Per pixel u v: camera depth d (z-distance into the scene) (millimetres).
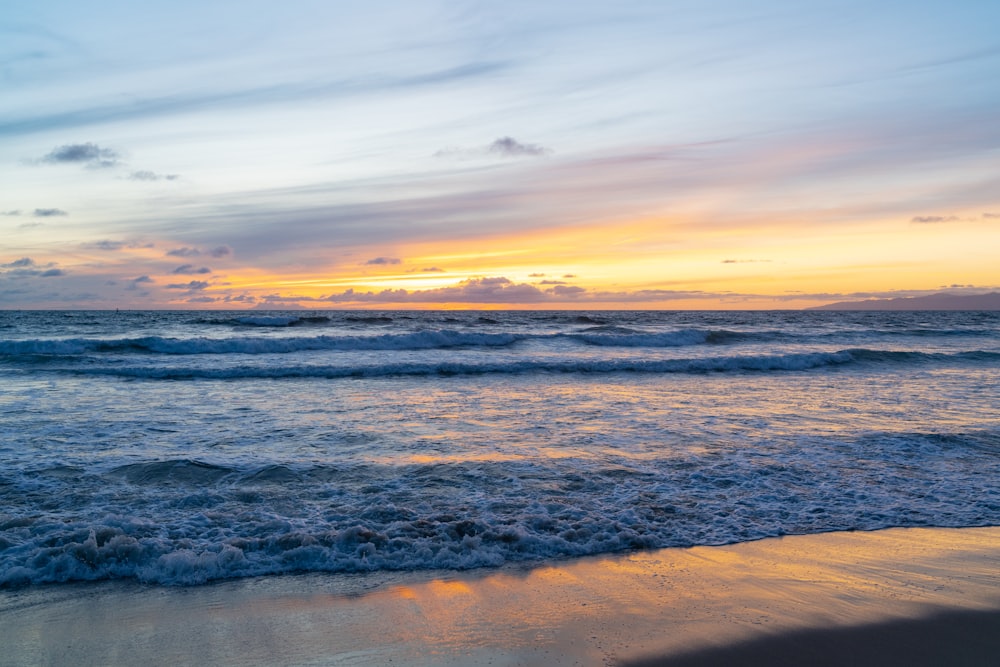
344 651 4297
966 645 4465
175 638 4449
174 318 55844
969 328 46562
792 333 36250
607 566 5789
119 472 8133
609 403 14125
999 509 7398
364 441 10148
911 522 6977
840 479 8422
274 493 7461
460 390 15938
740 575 5613
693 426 11617
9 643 4344
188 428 10938
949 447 10117
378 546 6004
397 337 26891
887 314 94125
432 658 4215
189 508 6910
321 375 18500
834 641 4496
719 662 4223
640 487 7965
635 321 57688
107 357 21203
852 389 16672
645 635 4551
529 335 29859
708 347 29094
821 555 6070
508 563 5809
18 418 11539
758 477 8461
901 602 5094
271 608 4910
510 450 9680
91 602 4949
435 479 8125
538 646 4391
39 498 7098
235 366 19016
